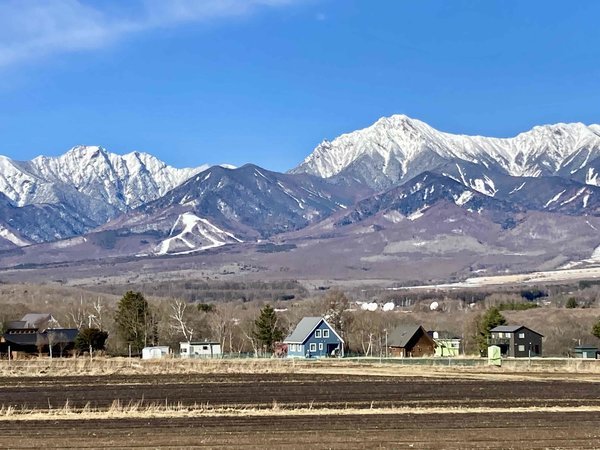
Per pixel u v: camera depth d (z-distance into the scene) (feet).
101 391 223.51
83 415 171.94
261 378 264.93
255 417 169.37
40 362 350.02
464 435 147.95
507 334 467.11
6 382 251.19
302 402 197.16
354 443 140.05
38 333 449.48
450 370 311.88
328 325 465.88
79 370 295.07
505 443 140.56
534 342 467.52
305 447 136.56
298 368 314.96
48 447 137.59
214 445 138.62
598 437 146.41
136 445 138.82
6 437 146.20
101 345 456.86
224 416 170.50
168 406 186.70
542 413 176.45
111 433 149.89
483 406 189.26
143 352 433.89
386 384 244.22
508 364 351.25
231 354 457.27
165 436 146.72
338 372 295.28
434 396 210.79
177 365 323.16
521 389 229.66
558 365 343.05
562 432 151.23
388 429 154.10
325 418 168.04
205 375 276.62
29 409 184.55
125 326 473.26
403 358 421.59
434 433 149.79
